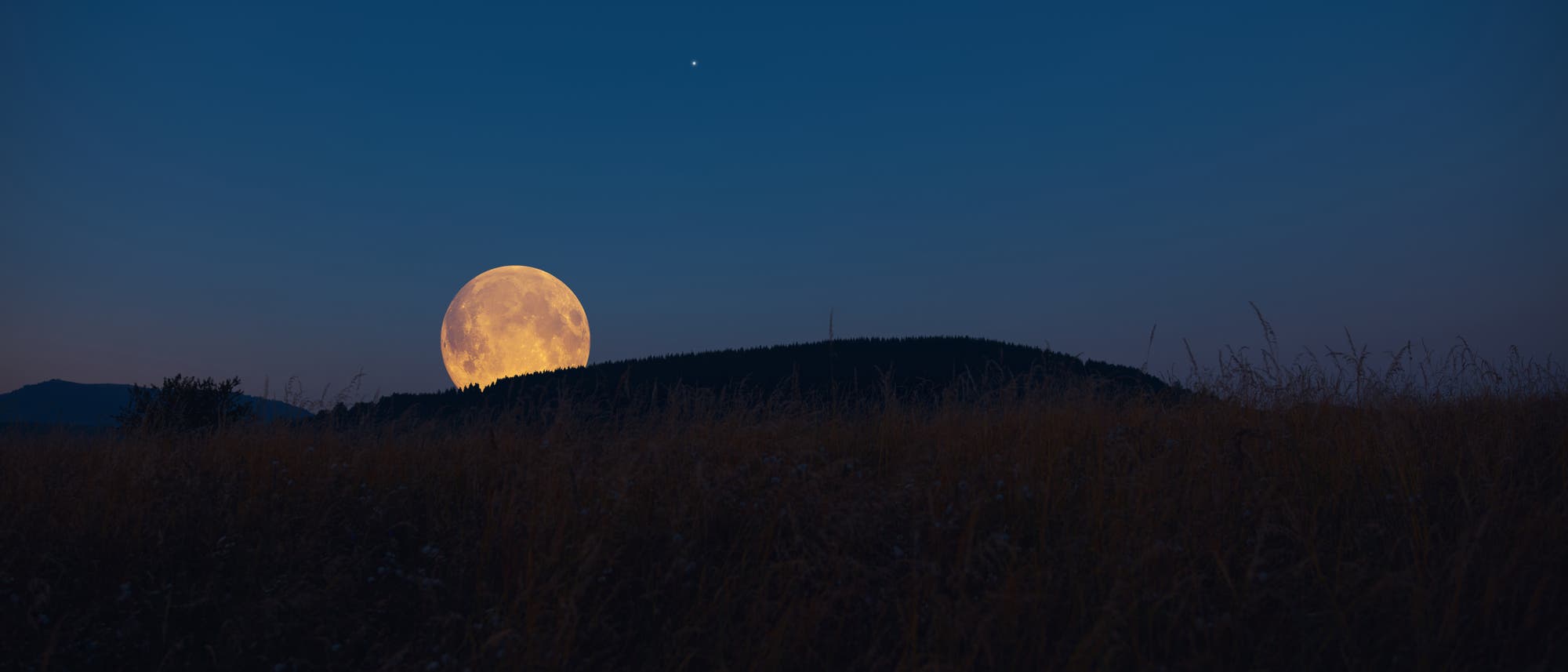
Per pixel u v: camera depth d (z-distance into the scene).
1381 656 3.23
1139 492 4.44
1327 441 5.57
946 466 5.49
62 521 4.53
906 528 4.50
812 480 4.75
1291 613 3.37
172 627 3.71
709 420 6.41
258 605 3.63
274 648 3.60
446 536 4.74
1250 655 3.29
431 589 3.76
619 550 3.99
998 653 3.16
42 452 6.36
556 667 3.06
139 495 4.92
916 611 3.49
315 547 4.46
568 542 4.07
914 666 3.01
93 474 5.51
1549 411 6.57
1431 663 3.08
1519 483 4.82
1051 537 4.32
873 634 3.52
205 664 3.50
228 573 4.27
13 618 3.61
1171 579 3.52
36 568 3.95
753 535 4.45
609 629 3.49
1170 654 3.25
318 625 3.68
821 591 3.79
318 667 3.44
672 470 5.23
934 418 7.68
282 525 4.66
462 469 6.08
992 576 3.77
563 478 4.79
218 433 7.57
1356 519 4.44
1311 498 4.75
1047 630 3.41
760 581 3.88
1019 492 4.80
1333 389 6.79
